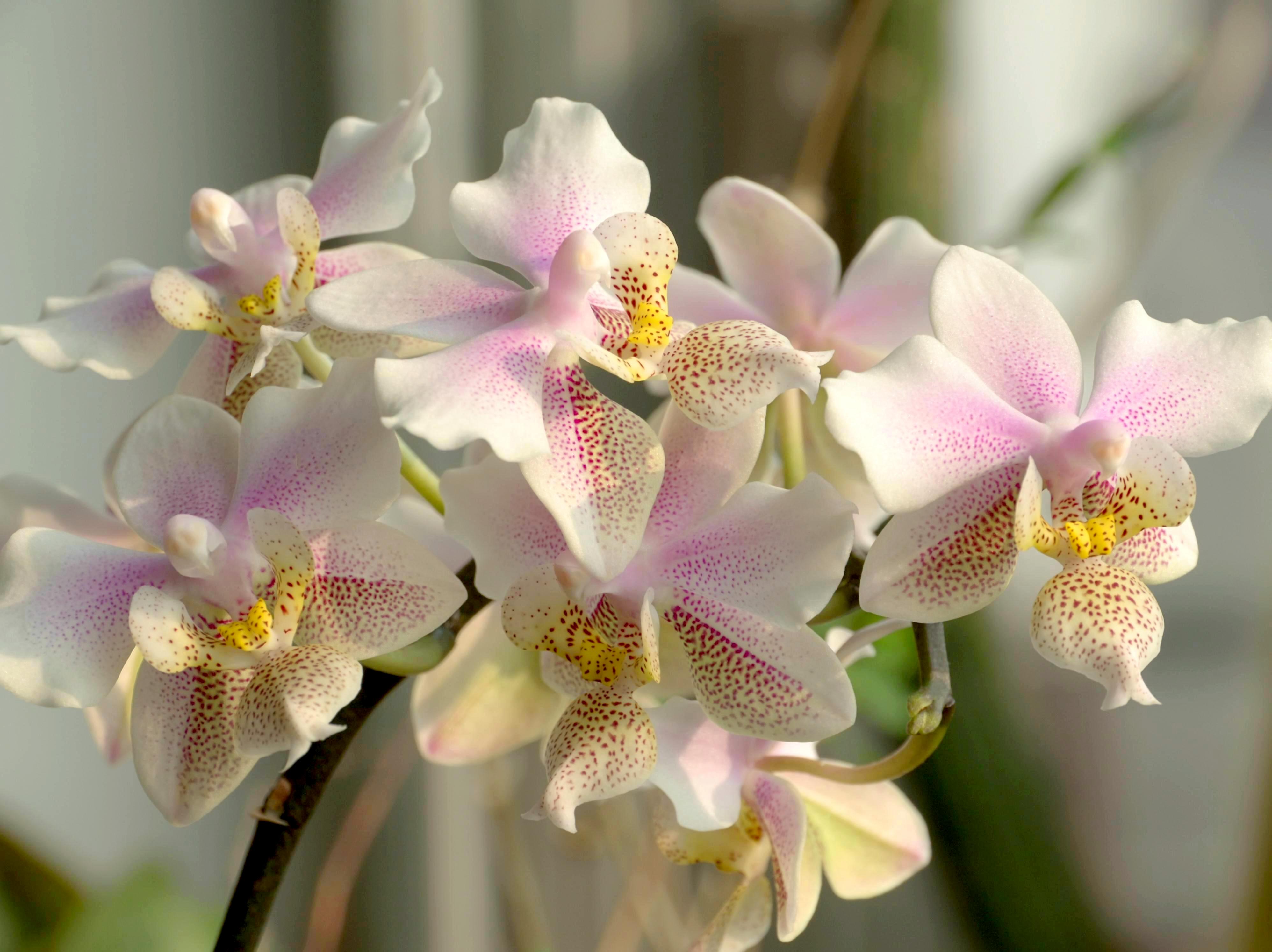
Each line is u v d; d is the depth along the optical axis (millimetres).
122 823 828
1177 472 451
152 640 446
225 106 826
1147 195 698
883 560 445
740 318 506
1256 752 778
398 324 445
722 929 490
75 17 766
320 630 452
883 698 573
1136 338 456
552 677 464
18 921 565
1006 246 653
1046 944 631
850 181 701
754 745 482
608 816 729
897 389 441
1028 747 669
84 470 809
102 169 791
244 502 453
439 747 500
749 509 447
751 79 821
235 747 451
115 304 480
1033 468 441
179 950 566
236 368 464
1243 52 664
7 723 782
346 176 480
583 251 444
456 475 449
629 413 445
